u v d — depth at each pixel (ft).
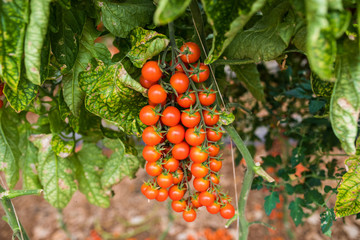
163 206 5.81
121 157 2.47
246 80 2.40
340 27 1.24
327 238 4.46
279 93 2.81
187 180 1.87
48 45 1.65
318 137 2.81
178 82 1.57
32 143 2.36
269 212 2.44
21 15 1.42
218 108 1.81
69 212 5.74
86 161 2.48
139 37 1.66
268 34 1.66
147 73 1.58
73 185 2.38
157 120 1.65
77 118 2.06
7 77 1.48
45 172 2.30
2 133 2.21
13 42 1.44
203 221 5.33
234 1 1.31
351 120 1.49
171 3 1.24
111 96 1.73
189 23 2.43
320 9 1.15
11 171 2.25
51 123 2.22
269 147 3.34
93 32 1.89
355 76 1.47
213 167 1.76
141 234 5.32
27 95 1.75
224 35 1.39
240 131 3.25
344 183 1.80
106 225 5.49
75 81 1.90
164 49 1.67
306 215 2.92
